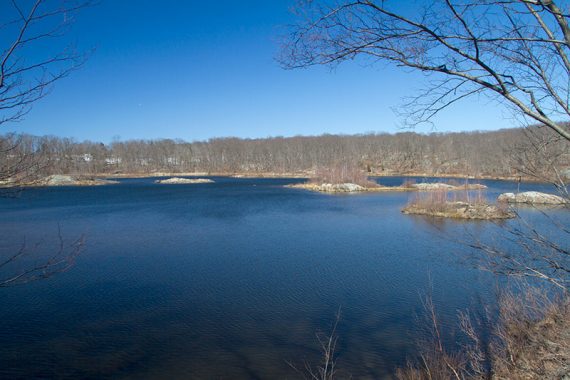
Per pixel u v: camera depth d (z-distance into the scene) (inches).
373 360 318.3
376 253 654.5
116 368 314.5
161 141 4451.3
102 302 446.6
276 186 2174.0
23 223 957.8
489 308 391.2
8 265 579.5
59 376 302.8
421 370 285.7
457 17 96.8
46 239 765.3
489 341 280.4
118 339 360.8
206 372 308.8
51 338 362.0
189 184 2369.6
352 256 636.1
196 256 639.1
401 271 550.0
